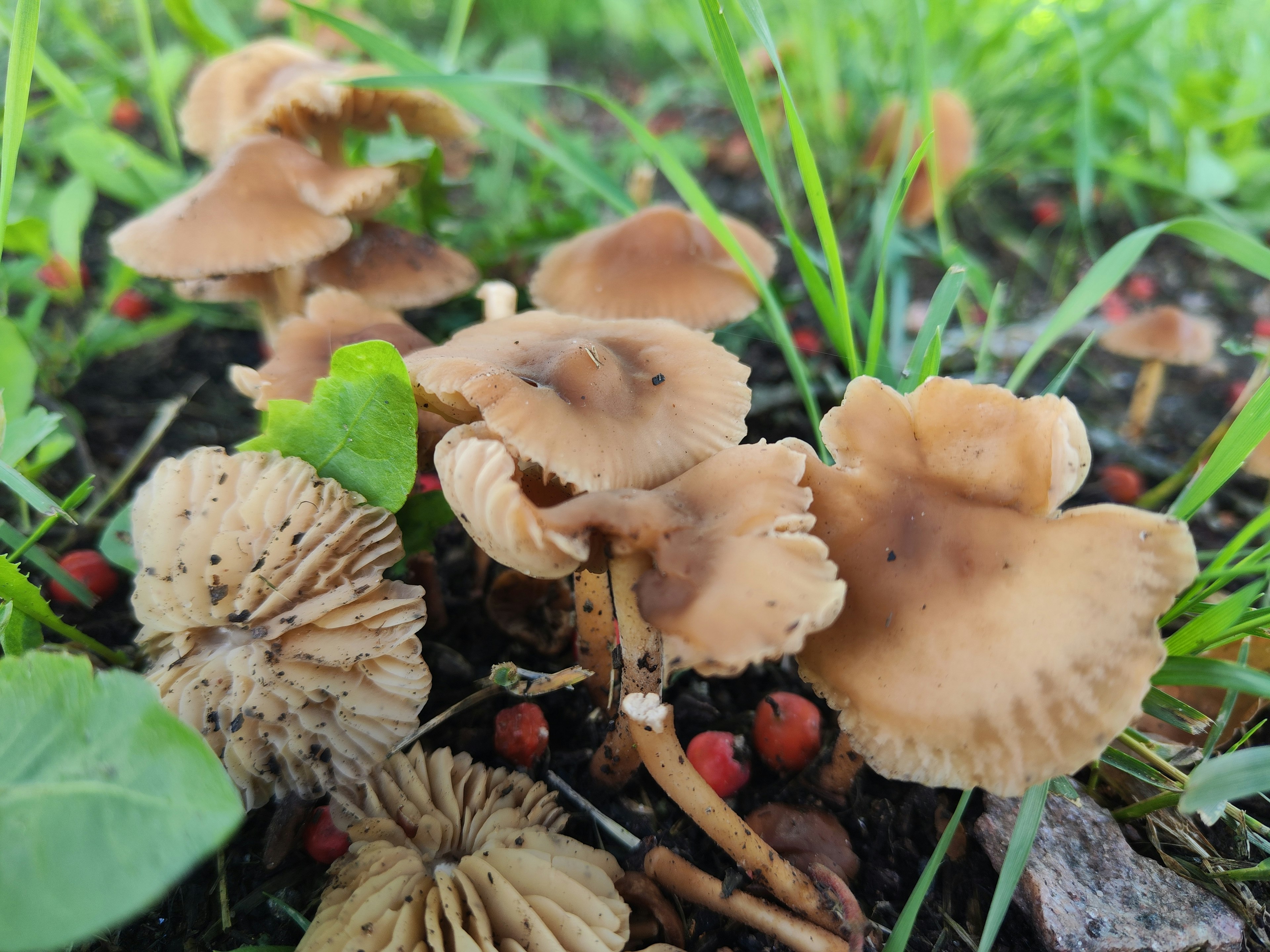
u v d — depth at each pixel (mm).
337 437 112
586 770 126
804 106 297
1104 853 114
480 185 251
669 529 92
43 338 184
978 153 282
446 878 98
